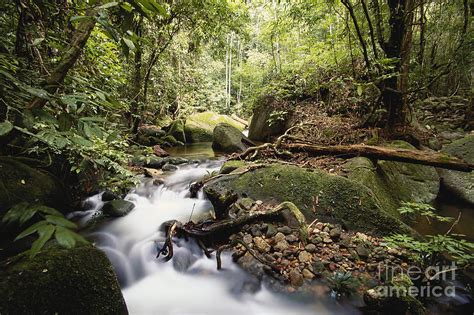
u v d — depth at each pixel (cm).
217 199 301
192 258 270
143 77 787
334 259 239
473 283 220
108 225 333
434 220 341
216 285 241
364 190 299
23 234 59
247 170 392
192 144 1001
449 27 713
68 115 109
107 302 156
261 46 1836
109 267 169
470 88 739
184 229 286
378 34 462
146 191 446
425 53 766
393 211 321
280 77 901
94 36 357
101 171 386
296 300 212
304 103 802
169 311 217
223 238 284
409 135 492
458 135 563
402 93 466
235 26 754
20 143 271
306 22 659
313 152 464
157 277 256
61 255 155
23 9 193
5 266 141
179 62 1039
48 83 157
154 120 1118
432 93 854
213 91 1670
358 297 204
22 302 128
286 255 245
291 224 285
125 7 112
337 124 587
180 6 671
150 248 285
